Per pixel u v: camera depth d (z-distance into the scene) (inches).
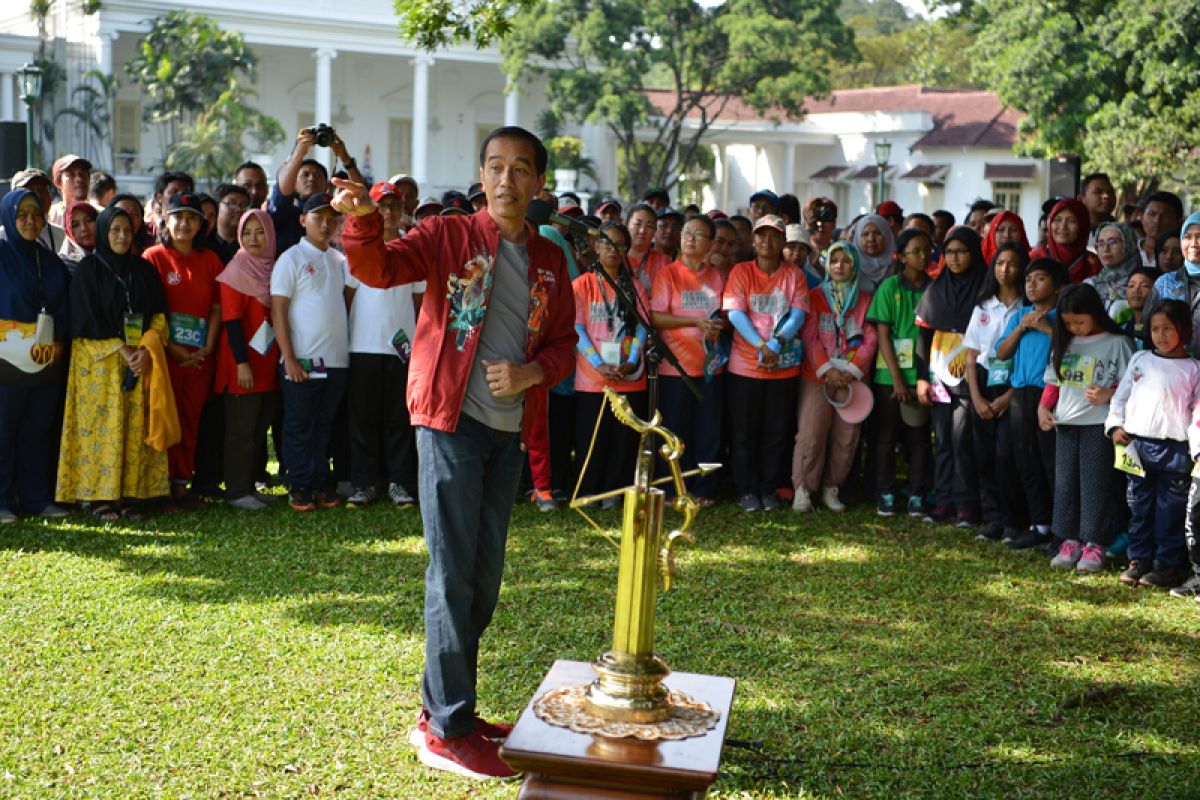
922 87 1771.7
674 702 118.2
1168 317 241.1
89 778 149.6
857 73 3024.1
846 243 305.3
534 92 1702.8
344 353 293.3
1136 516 249.0
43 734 161.5
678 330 304.8
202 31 1286.9
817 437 306.0
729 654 199.6
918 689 185.6
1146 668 198.1
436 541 149.2
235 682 180.7
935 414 298.2
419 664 189.3
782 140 1787.6
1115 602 234.4
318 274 286.5
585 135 1646.2
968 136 1595.7
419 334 150.9
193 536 265.0
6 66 1364.4
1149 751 165.9
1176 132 802.2
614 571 246.5
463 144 1685.5
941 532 289.6
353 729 165.3
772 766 157.0
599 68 1531.7
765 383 304.8
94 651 192.2
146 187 1397.6
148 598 219.6
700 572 248.8
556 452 316.8
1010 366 276.4
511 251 152.2
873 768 157.9
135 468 278.4
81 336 272.8
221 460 307.1
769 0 1450.5
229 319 285.6
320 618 210.8
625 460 305.9
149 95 1358.3
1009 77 908.6
